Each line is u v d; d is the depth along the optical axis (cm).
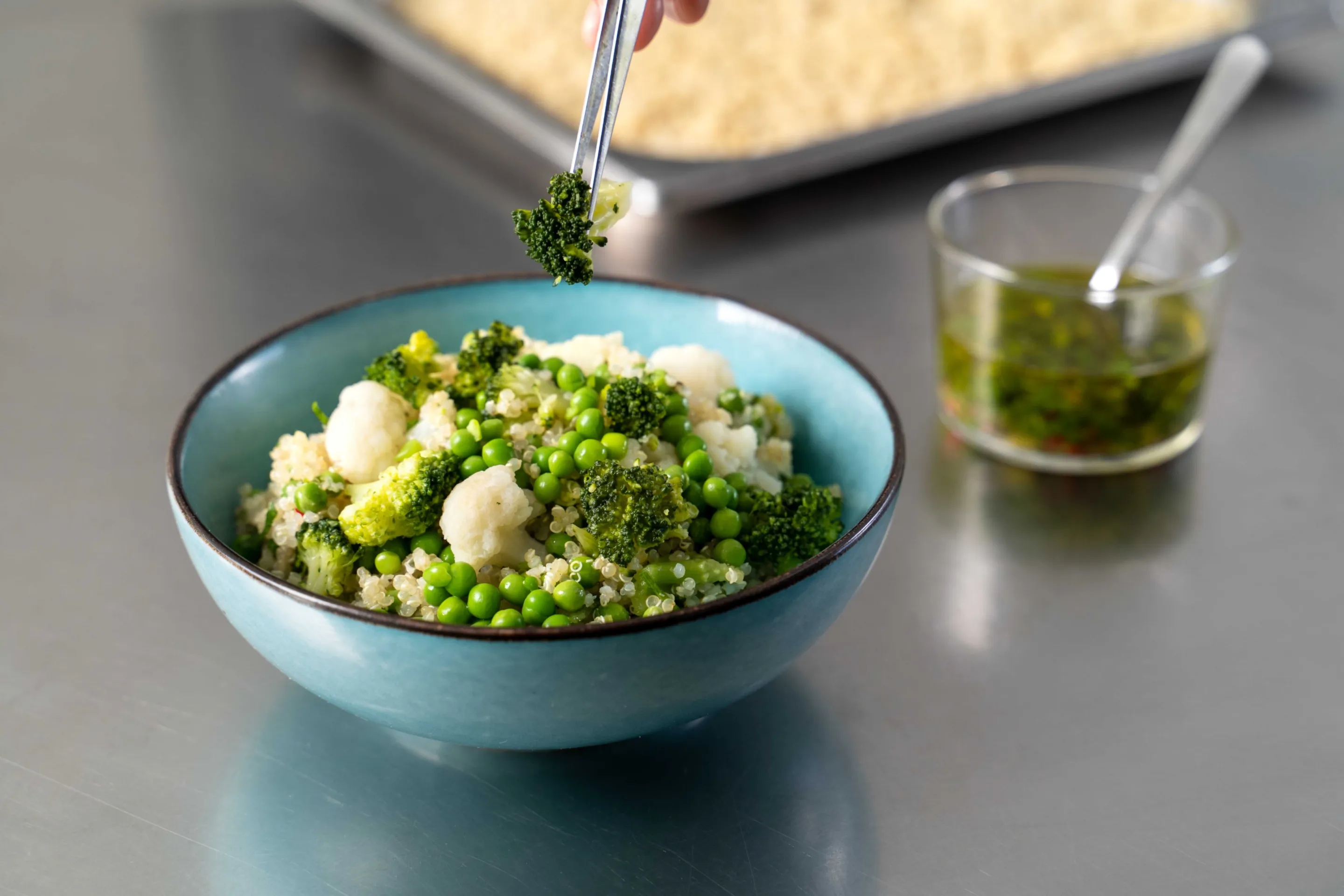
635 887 57
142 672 64
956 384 75
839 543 56
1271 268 89
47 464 73
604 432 61
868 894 57
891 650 66
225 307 84
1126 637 66
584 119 58
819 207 93
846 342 82
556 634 54
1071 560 70
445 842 59
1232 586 69
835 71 104
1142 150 99
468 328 68
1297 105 105
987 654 65
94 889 57
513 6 109
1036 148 99
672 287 68
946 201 77
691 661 55
